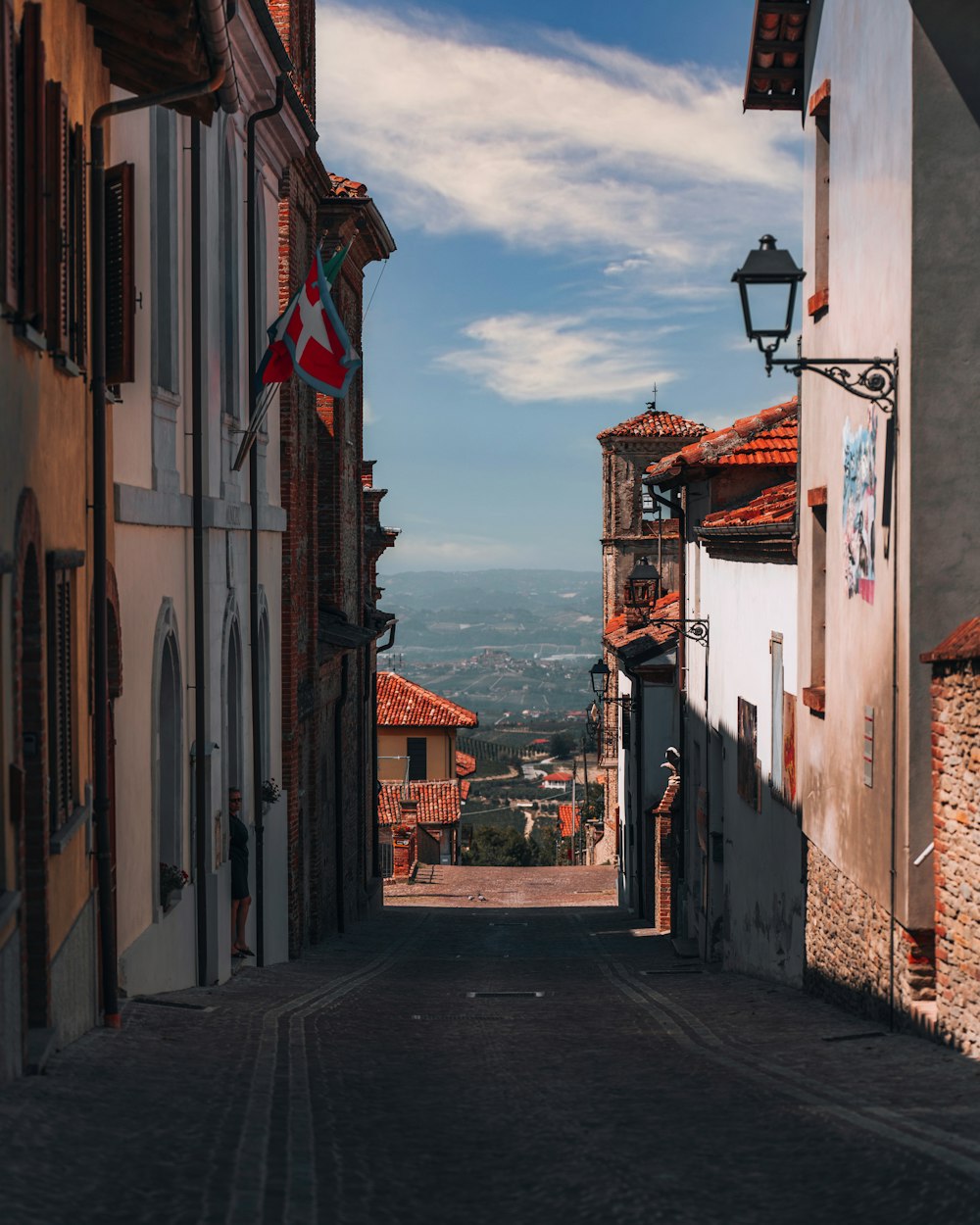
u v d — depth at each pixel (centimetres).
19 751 865
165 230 1484
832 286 1509
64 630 1025
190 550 1568
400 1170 703
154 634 1395
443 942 2831
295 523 2225
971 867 1087
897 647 1228
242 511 1827
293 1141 751
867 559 1343
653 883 3350
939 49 1179
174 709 1507
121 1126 747
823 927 1577
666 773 3375
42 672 924
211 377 1639
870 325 1327
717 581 2322
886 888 1270
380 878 3884
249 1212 591
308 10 2569
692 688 2661
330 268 1762
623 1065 1103
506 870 5462
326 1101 896
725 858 2264
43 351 945
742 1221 595
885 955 1298
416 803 5891
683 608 2741
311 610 2470
